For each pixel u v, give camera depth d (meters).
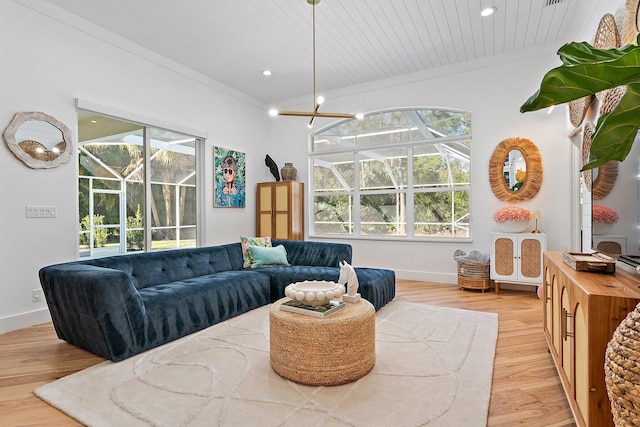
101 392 1.87
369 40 3.99
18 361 2.30
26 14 3.09
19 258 3.04
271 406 1.72
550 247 4.10
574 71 0.73
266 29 3.73
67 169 3.39
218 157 5.24
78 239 3.48
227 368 2.14
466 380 2.00
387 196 5.38
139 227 4.28
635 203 1.63
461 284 4.33
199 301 2.83
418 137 5.12
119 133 4.06
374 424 1.58
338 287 2.25
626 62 0.70
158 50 4.22
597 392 1.28
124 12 3.39
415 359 2.28
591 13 3.11
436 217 4.99
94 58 3.62
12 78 3.00
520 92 4.29
